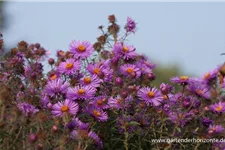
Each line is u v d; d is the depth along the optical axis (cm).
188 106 574
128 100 577
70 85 586
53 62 661
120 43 645
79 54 604
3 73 609
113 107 582
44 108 561
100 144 551
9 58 639
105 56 659
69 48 609
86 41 614
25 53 652
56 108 536
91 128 564
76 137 513
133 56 623
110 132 584
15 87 592
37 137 474
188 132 592
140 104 580
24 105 507
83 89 562
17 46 657
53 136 509
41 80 627
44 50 671
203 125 601
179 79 593
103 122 577
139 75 611
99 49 651
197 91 605
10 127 494
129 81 602
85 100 567
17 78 617
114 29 667
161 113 571
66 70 597
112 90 605
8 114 500
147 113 597
